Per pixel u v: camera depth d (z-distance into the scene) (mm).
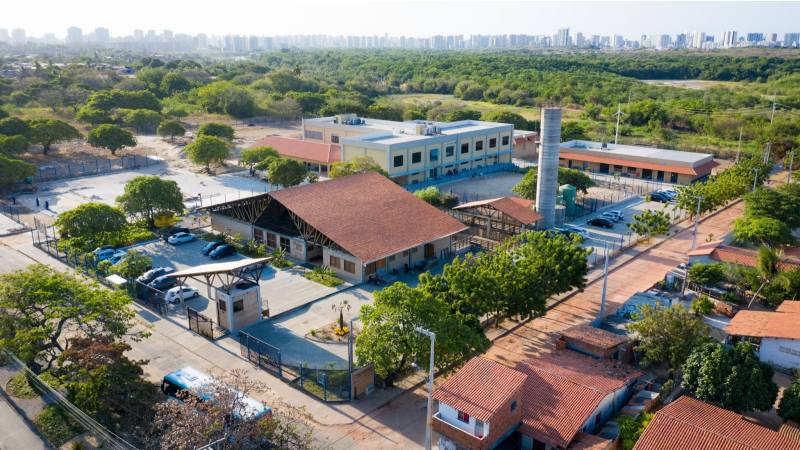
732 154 145625
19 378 39062
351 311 54469
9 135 119250
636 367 45656
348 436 36156
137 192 74812
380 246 63000
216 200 93375
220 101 195125
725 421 34906
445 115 181375
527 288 48344
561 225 83562
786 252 68125
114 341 42125
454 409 33812
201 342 47938
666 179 117250
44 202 91125
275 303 55969
